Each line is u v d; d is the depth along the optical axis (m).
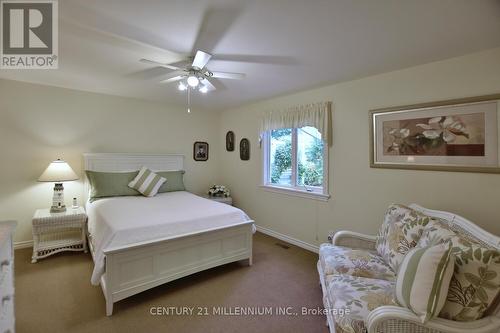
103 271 1.96
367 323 1.26
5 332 1.30
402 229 1.90
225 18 1.62
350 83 2.89
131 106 3.98
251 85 3.12
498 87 1.97
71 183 3.49
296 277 2.58
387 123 2.58
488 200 2.04
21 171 3.16
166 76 2.81
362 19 1.62
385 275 1.76
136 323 1.85
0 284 1.19
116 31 1.79
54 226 2.93
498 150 1.97
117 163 3.76
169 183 4.04
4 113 3.03
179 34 1.83
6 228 1.34
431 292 1.18
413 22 1.65
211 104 4.36
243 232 2.79
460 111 2.14
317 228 3.28
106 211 2.60
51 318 1.88
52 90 3.31
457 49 2.03
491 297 1.16
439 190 2.28
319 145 3.33
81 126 3.54
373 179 2.72
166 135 4.38
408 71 2.44
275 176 3.97
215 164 5.05
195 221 2.48
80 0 1.44
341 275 1.77
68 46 2.03
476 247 1.23
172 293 2.27
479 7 1.47
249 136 4.34
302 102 3.43
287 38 1.88
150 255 2.12
